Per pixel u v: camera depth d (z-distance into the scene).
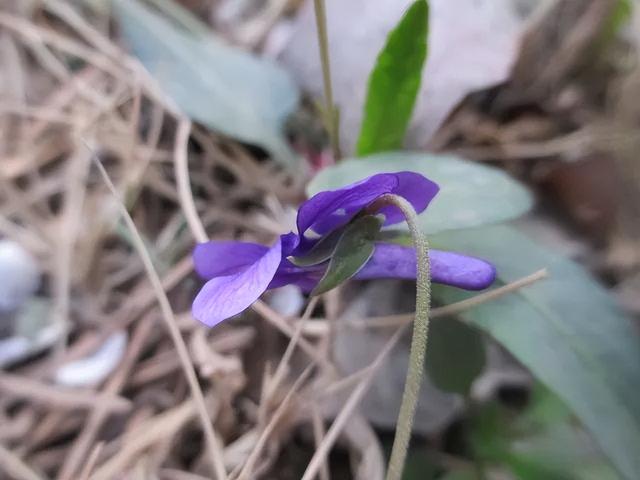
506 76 0.06
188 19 0.07
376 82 0.05
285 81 0.06
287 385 0.05
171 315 0.05
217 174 0.06
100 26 0.07
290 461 0.05
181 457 0.05
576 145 0.07
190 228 0.06
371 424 0.05
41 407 0.05
